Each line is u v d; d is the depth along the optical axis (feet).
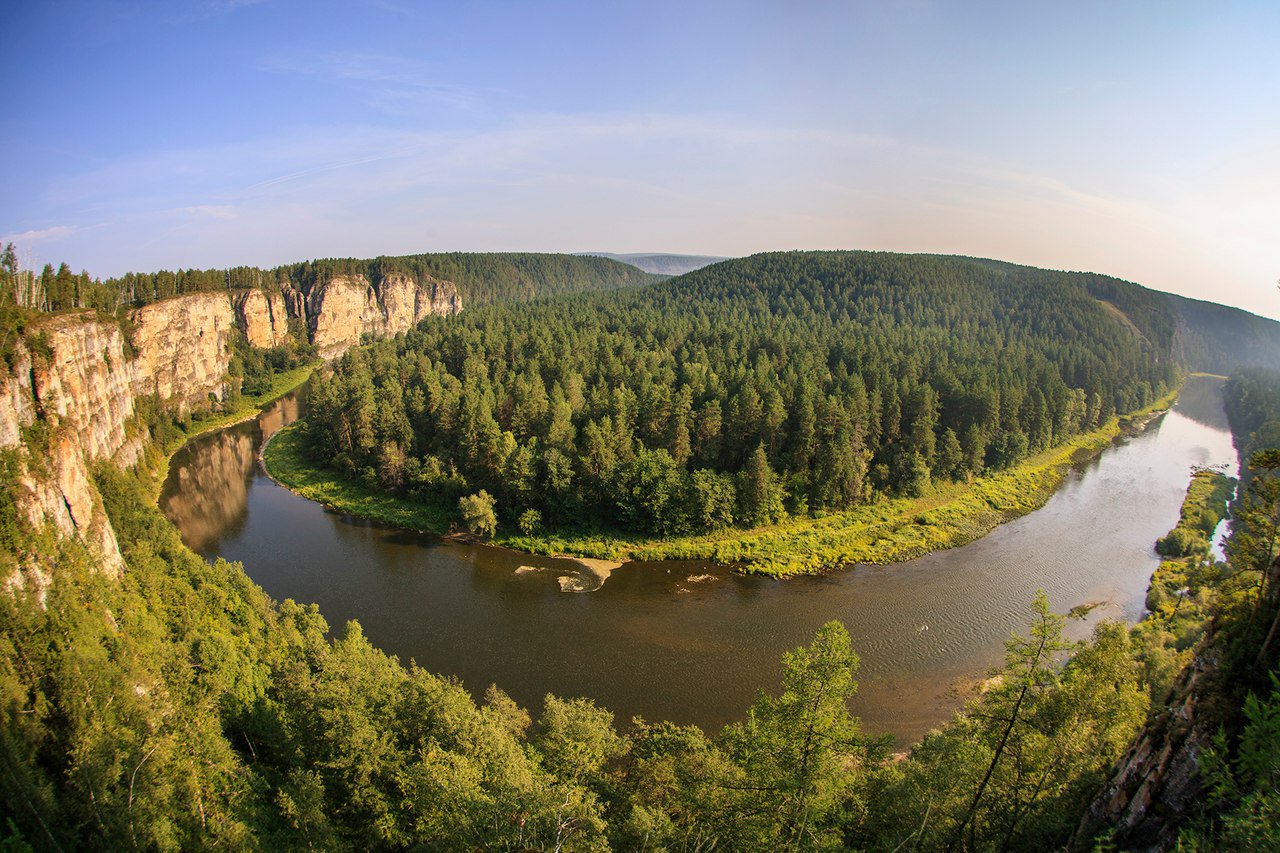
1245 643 84.69
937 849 100.17
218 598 204.54
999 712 102.83
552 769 135.85
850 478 332.80
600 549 293.23
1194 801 80.48
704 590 261.24
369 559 287.28
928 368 469.16
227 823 124.57
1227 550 101.76
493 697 173.47
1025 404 433.07
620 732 179.42
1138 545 307.37
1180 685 92.43
